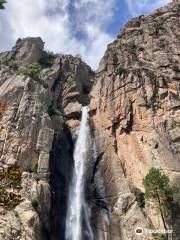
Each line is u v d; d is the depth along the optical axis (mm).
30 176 47938
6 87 61250
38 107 57219
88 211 54094
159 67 68375
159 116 59625
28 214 41938
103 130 63312
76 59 85312
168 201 44375
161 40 75000
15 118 54156
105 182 56469
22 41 81812
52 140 54688
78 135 65875
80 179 59375
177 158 53719
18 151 50438
